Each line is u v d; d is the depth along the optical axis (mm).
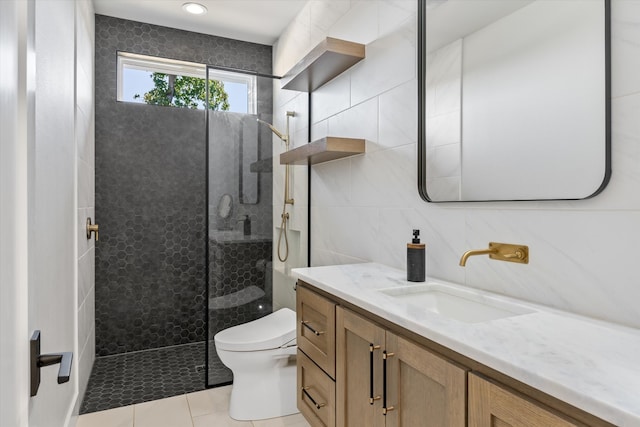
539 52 1181
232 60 3422
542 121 1173
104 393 2469
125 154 3129
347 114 2254
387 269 1805
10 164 547
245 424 2119
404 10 1779
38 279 1058
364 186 2084
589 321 1004
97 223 3053
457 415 874
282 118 2816
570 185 1096
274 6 2850
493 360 771
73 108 1820
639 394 611
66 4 1629
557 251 1138
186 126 3328
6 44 530
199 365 2926
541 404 700
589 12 1045
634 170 956
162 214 3254
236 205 2729
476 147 1402
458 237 1493
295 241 2863
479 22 1394
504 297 1272
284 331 2293
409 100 1744
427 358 969
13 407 556
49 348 1209
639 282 947
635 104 953
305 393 1748
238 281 2730
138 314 3193
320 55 2047
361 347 1289
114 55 3057
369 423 1238
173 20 3084
